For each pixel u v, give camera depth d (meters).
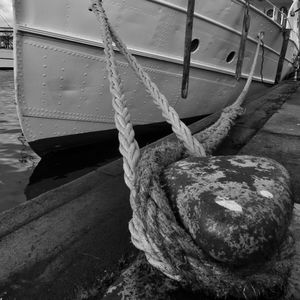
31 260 1.68
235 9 5.59
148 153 1.62
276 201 1.15
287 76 12.25
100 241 1.82
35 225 2.01
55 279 1.54
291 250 1.33
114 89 2.16
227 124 3.39
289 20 9.32
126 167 1.58
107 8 4.26
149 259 1.31
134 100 5.14
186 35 4.79
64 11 4.11
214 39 5.55
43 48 4.19
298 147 3.40
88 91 4.71
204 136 2.87
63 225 2.00
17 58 4.17
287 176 1.31
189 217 1.16
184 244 1.17
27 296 1.45
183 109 6.00
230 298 1.25
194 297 1.28
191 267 1.21
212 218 1.10
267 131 3.96
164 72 5.21
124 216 2.10
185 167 1.37
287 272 1.32
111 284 1.44
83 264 1.63
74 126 4.97
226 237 1.07
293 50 11.11
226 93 6.67
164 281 1.35
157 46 4.91
